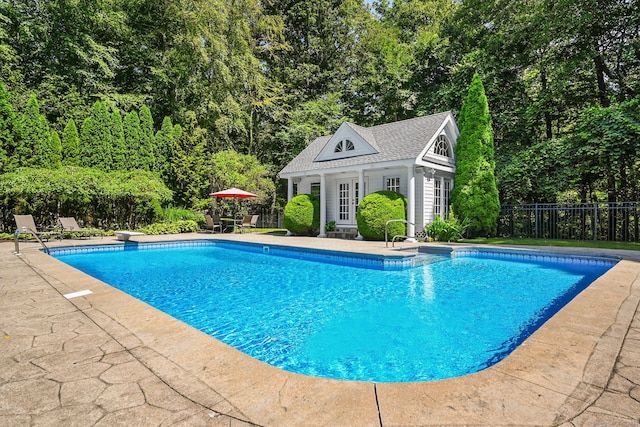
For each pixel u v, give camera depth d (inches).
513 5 708.7
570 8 589.6
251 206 991.6
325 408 76.7
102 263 394.6
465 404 77.8
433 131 567.2
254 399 80.7
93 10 819.4
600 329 127.5
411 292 254.7
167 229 670.5
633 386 85.3
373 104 1036.5
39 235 511.5
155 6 906.7
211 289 267.4
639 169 572.1
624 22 570.3
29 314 149.1
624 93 601.6
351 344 156.8
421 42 903.7
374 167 568.4
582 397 80.3
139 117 795.4
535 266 365.4
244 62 954.7
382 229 521.3
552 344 113.1
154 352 108.7
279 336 167.5
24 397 81.1
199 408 76.8
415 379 123.6
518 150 687.7
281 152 1080.8
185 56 903.1
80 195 575.2
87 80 804.6
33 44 796.6
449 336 166.1
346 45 1213.1
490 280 296.5
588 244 481.7
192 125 809.5
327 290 262.5
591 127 525.0
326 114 1023.0
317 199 676.7
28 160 602.9
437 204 616.4
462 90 723.4
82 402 79.0
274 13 1178.0
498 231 650.8
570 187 609.3
